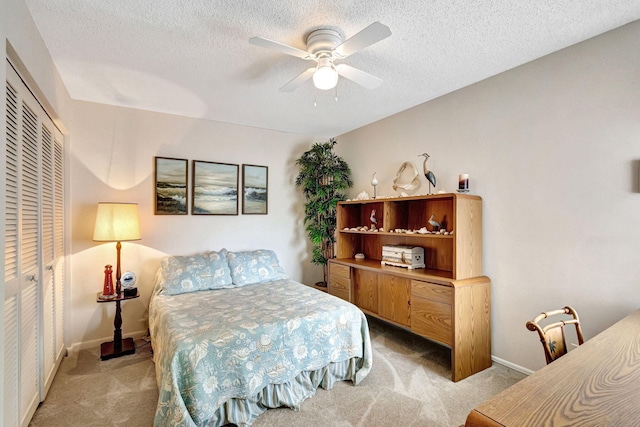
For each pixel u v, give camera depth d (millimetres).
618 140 1927
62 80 2568
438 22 1835
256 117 3600
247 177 3900
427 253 3100
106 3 1644
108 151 3115
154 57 2230
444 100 2982
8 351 1537
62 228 2760
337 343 2311
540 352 2305
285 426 1851
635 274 1863
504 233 2512
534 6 1696
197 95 2936
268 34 1951
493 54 2227
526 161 2377
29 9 1678
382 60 2303
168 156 3416
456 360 2330
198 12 1729
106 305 3084
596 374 1025
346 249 3881
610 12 1760
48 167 2312
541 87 2285
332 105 3230
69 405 2047
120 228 2781
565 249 2168
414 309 2688
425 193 3156
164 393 1700
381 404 2057
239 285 3166
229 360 1891
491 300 2590
